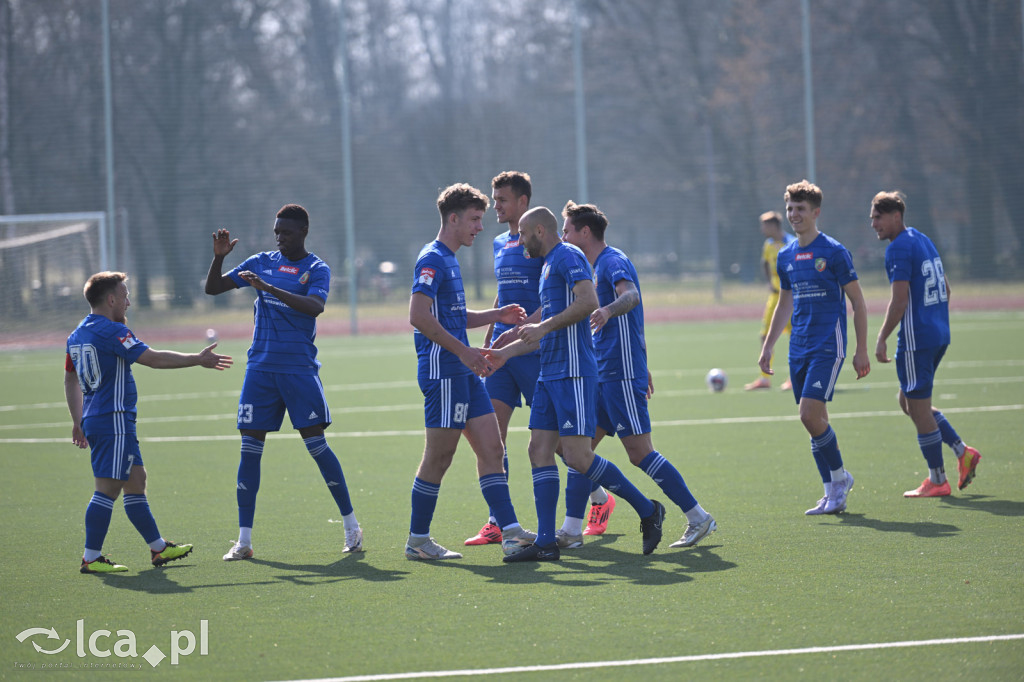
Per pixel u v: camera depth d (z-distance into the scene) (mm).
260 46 115250
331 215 115438
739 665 14508
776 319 27031
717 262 125938
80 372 20875
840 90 125250
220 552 22328
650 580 19203
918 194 125875
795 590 18125
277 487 29828
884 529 22828
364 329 103000
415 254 124125
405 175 124188
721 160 126438
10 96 106562
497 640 15820
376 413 46312
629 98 125438
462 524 24891
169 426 43594
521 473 31500
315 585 19375
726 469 30797
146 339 95750
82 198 107312
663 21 126125
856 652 14906
